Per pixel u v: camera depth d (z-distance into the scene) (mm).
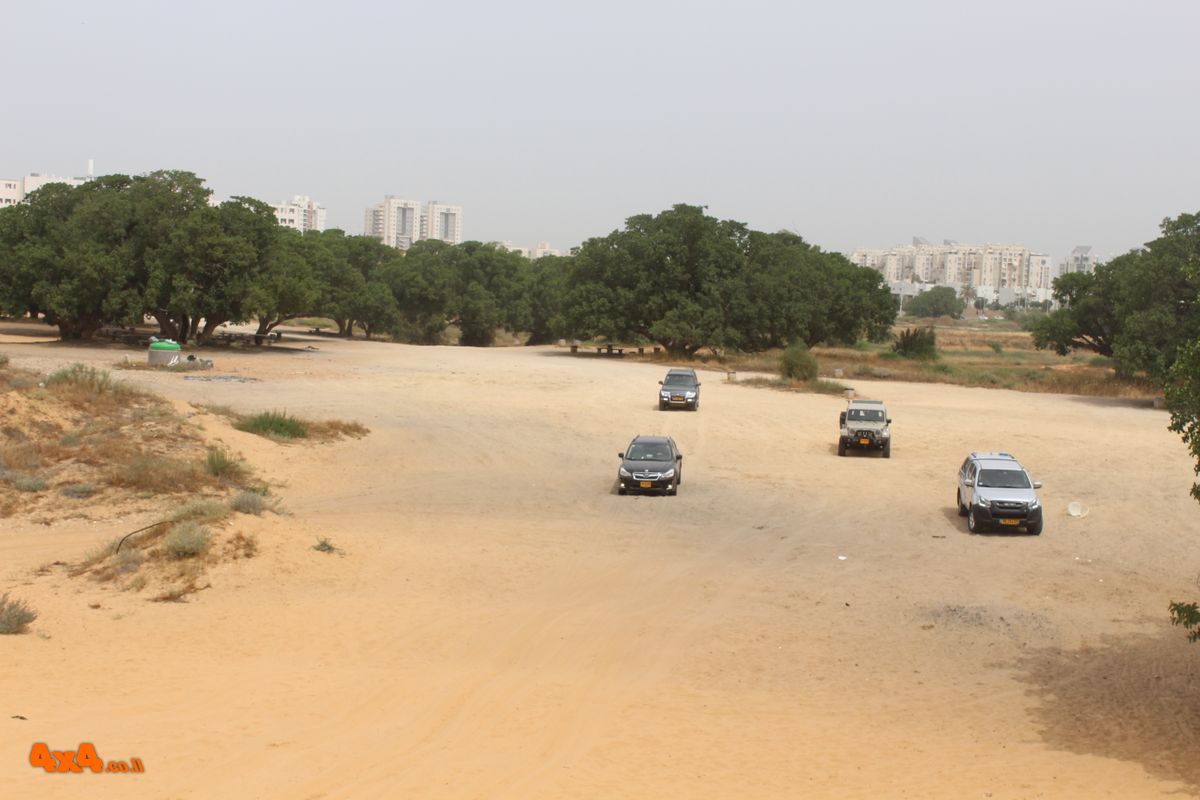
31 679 11656
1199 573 20281
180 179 73875
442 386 56344
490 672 13188
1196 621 12531
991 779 9961
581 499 27688
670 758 10234
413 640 14617
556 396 53594
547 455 35406
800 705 12469
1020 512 23656
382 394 50812
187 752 9539
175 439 29172
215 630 14523
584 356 89312
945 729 11711
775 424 45375
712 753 10461
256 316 81375
